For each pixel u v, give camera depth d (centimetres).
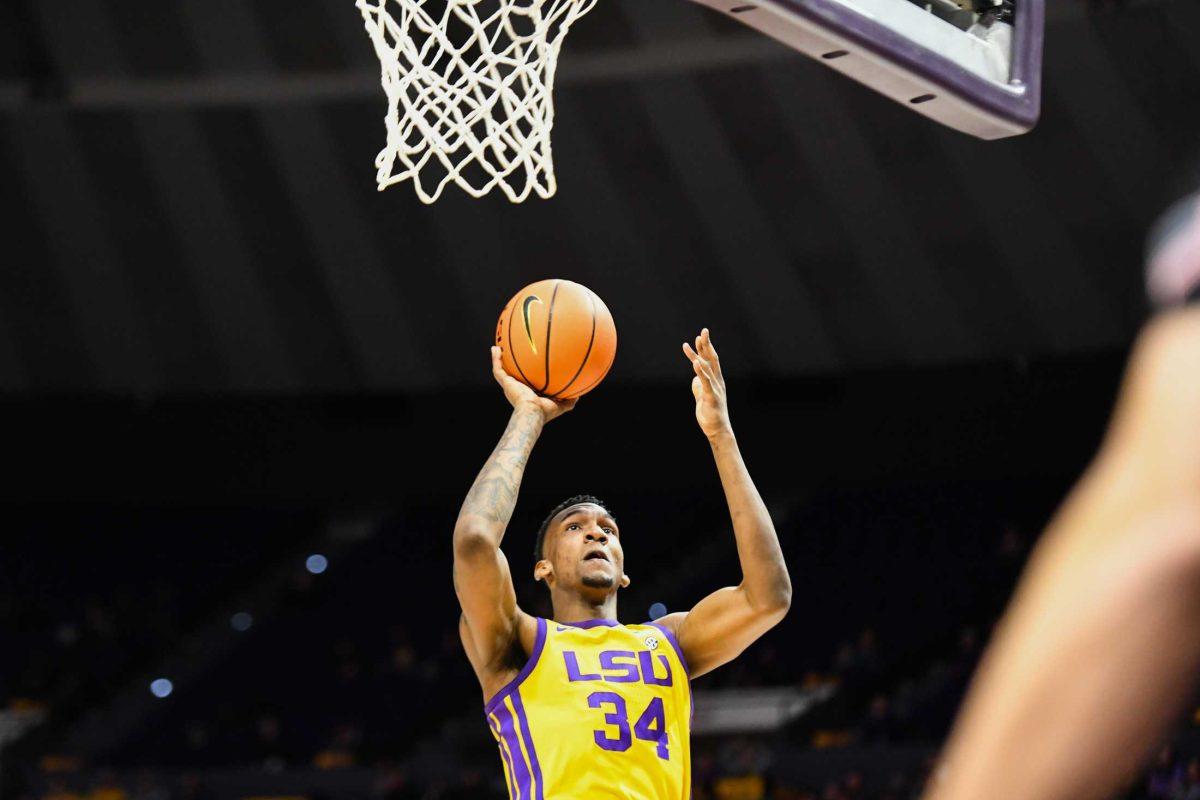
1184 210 57
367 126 1354
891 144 1300
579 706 339
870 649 1486
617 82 1307
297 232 1438
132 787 1447
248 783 1448
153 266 1469
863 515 1697
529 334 354
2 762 1455
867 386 1486
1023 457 1436
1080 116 1234
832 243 1384
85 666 1659
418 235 1435
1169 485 54
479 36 395
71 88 1320
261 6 1262
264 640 1712
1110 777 52
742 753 1342
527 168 386
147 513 1845
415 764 1457
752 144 1330
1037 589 56
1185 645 52
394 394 1562
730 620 354
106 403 1574
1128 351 1380
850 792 1242
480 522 324
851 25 321
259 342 1527
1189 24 1138
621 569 372
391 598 1775
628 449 1550
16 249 1455
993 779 54
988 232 1341
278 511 1883
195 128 1365
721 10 318
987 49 349
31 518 1802
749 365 1495
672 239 1412
